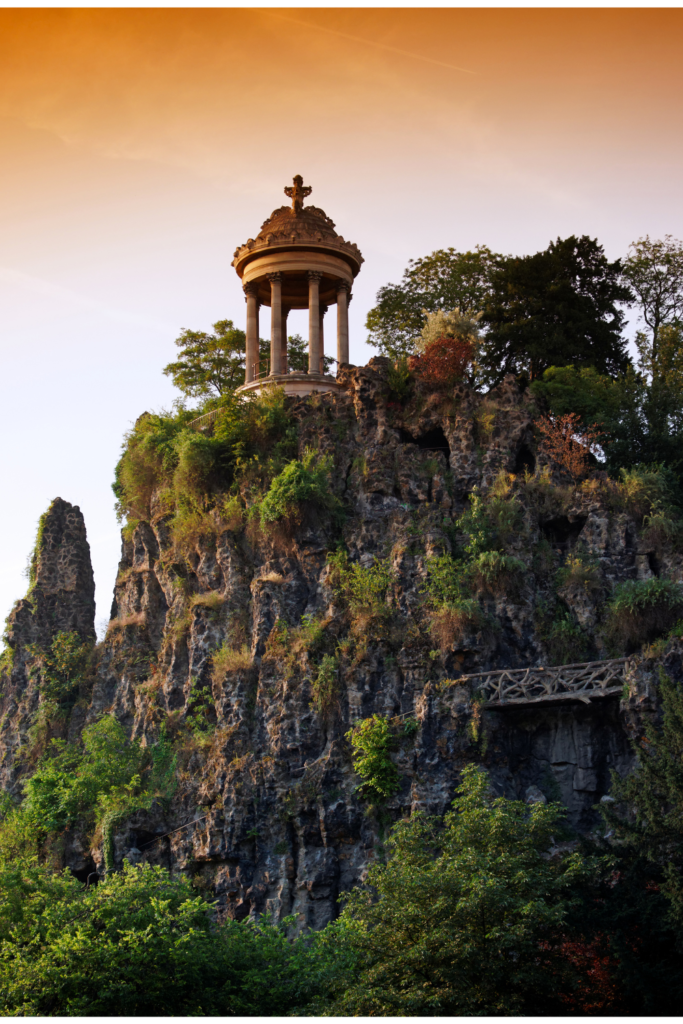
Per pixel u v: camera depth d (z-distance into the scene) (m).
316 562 54.72
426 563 51.97
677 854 35.56
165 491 62.31
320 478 56.16
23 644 68.19
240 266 68.94
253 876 48.84
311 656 51.41
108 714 60.16
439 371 58.09
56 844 54.97
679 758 38.22
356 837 47.84
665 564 51.19
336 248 67.38
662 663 45.03
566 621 50.47
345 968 34.62
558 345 64.38
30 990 31.88
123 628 62.00
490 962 32.06
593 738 47.16
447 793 46.47
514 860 34.31
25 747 64.06
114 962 32.47
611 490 53.72
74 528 71.94
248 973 34.72
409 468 56.09
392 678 49.88
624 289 68.44
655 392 60.91
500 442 56.03
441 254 73.12
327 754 49.19
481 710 47.31
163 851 52.34
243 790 50.03
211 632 55.50
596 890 37.25
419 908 33.31
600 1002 33.94
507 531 52.81
